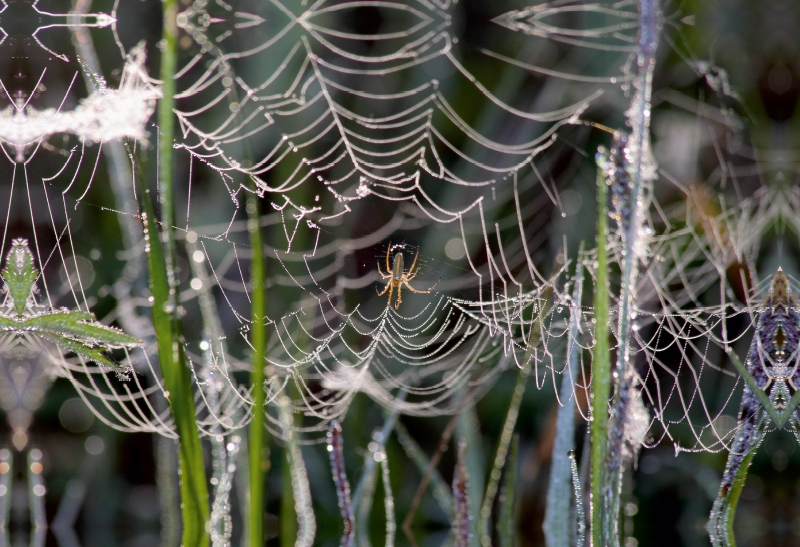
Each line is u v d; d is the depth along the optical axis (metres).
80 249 0.68
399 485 0.66
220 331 0.67
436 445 0.67
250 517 0.59
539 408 0.67
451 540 0.63
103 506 0.66
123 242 0.68
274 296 0.68
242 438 0.64
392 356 0.67
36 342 0.64
